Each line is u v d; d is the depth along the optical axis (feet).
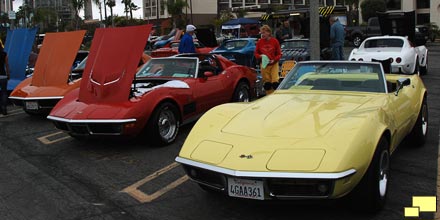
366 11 151.84
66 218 13.24
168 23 206.80
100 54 21.90
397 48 41.09
